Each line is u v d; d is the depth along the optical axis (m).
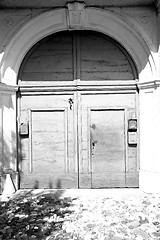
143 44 4.94
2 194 4.92
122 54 5.26
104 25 5.05
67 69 5.28
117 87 5.23
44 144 5.31
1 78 4.94
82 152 5.29
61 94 5.30
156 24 4.91
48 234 3.25
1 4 4.86
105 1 4.82
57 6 4.93
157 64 4.83
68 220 3.67
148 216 3.75
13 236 3.21
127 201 4.42
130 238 3.12
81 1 4.80
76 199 4.58
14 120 5.16
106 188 5.25
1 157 4.99
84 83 5.24
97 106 5.28
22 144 5.31
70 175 5.27
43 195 4.84
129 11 4.96
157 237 3.14
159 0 4.57
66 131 5.28
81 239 3.11
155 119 4.87
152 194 4.80
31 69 5.29
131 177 5.25
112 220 3.64
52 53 5.29
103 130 5.29
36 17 4.93
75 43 5.26
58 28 5.11
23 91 5.27
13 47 5.00
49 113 5.31
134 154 5.26
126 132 5.25
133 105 5.25
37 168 5.31
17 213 3.97
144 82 4.98
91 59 5.27
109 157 5.28
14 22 4.96
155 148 4.88
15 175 5.15
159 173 4.80
